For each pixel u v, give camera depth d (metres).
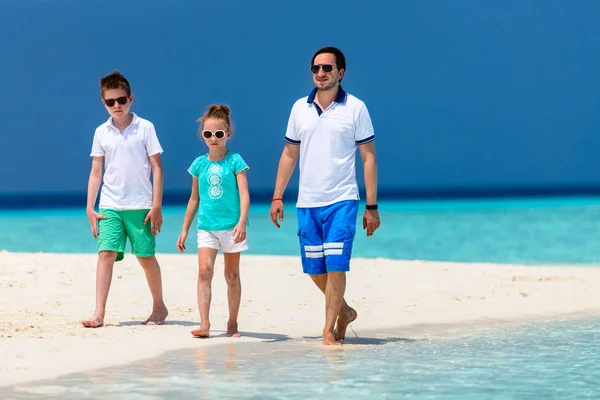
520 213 45.88
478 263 19.81
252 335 10.72
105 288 11.25
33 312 12.28
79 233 34.47
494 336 10.68
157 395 7.36
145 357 9.09
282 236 30.77
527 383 7.82
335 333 10.50
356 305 13.37
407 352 9.51
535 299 14.07
